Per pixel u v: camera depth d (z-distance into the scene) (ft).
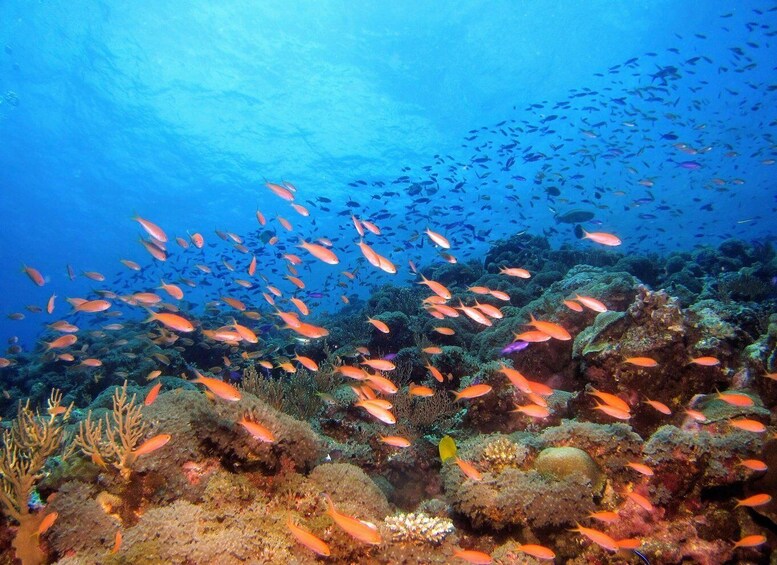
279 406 25.43
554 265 55.11
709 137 142.61
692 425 15.79
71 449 14.17
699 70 142.00
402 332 38.27
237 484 14.40
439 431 24.29
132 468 13.51
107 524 12.28
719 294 39.22
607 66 142.72
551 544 14.05
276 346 46.98
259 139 158.92
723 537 13.39
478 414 22.98
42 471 14.28
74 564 11.13
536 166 157.07
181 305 60.18
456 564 13.00
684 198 155.43
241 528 12.97
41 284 35.55
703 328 18.80
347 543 13.37
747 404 14.49
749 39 130.00
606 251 58.54
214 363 47.19
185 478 13.96
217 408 15.44
